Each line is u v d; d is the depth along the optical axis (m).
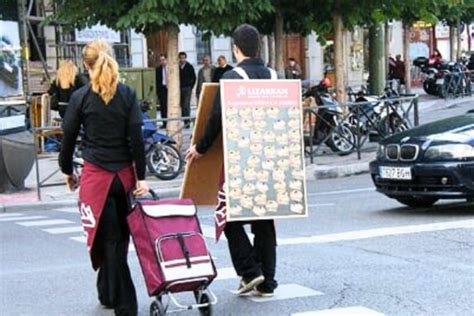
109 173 6.93
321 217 12.25
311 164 18.34
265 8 17.58
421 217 11.77
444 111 31.69
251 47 7.55
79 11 18.02
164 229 6.69
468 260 9.06
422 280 8.26
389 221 11.56
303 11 21.77
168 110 18.97
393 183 11.91
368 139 20.31
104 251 7.11
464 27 48.38
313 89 20.05
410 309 7.30
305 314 7.20
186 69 25.14
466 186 11.28
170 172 17.08
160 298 6.87
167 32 18.61
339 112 19.23
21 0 23.27
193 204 7.03
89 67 6.98
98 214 6.92
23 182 16.66
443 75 36.62
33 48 25.94
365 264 9.01
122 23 17.12
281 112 7.45
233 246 7.62
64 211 14.84
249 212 7.36
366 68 42.19
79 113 6.95
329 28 22.83
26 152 16.31
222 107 7.27
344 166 18.12
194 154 7.48
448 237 10.25
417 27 41.69
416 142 11.63
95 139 6.95
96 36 27.05
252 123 7.36
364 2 21.12
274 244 7.75
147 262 6.71
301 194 7.49
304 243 10.24
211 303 6.97
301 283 8.27
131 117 6.90
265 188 7.40
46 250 10.71
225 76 7.46
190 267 6.68
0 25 21.80
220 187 7.47
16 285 8.76
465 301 7.50
